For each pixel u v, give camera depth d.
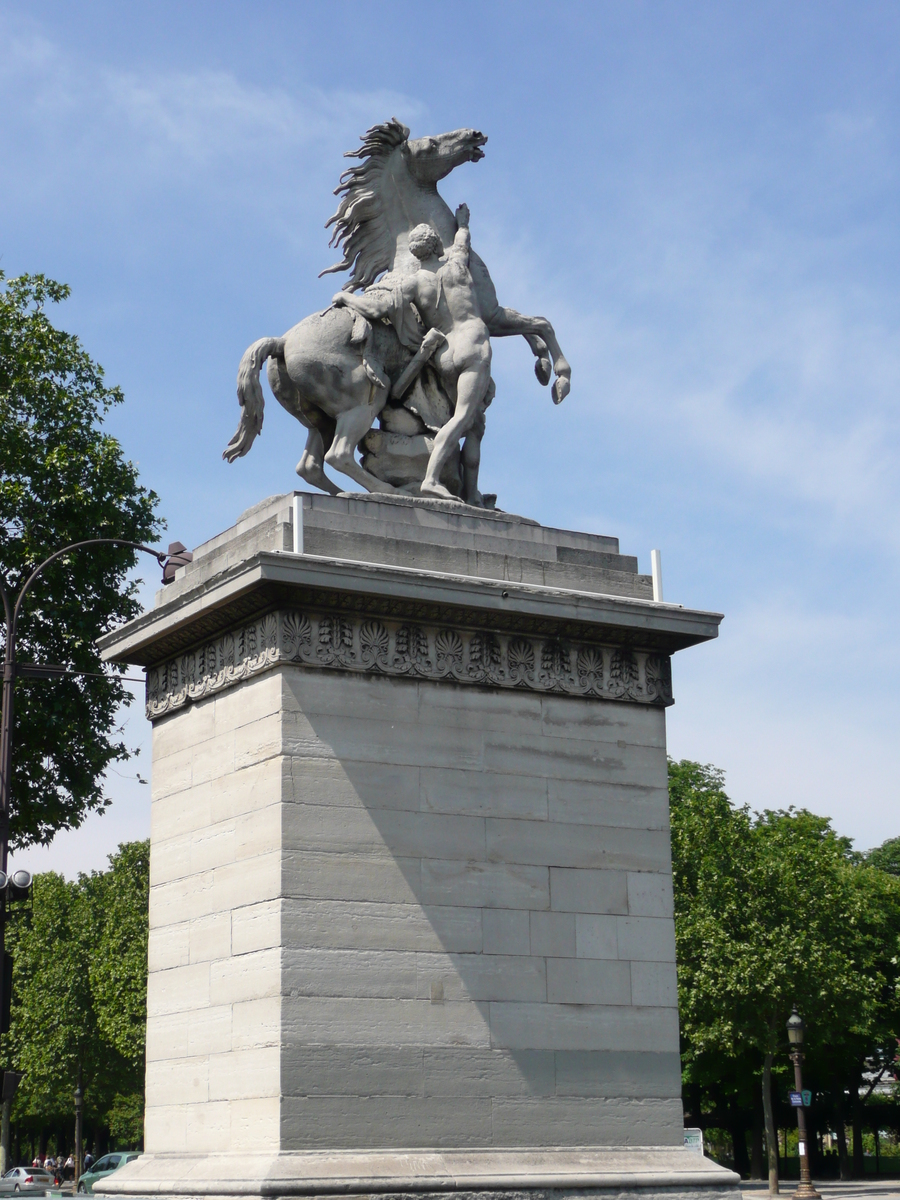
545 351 24.11
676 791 76.88
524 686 20.11
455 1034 18.47
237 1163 17.47
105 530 41.53
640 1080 19.55
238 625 19.66
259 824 18.61
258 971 18.11
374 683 19.17
